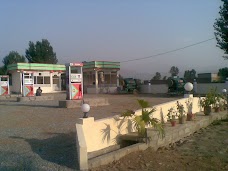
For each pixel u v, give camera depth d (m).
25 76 29.33
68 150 8.30
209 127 13.00
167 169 7.14
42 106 20.20
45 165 7.11
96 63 42.06
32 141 9.48
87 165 6.85
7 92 35.72
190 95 13.73
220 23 27.19
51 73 47.31
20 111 17.64
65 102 18.47
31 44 79.75
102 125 8.45
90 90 42.69
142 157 7.93
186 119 12.41
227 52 27.45
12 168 6.97
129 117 9.52
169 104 11.88
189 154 8.60
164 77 44.06
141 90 40.47
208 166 7.45
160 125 9.19
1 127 12.23
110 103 20.86
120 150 7.96
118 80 45.03
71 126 11.48
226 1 26.69
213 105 15.27
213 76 39.91
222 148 9.38
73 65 19.12
